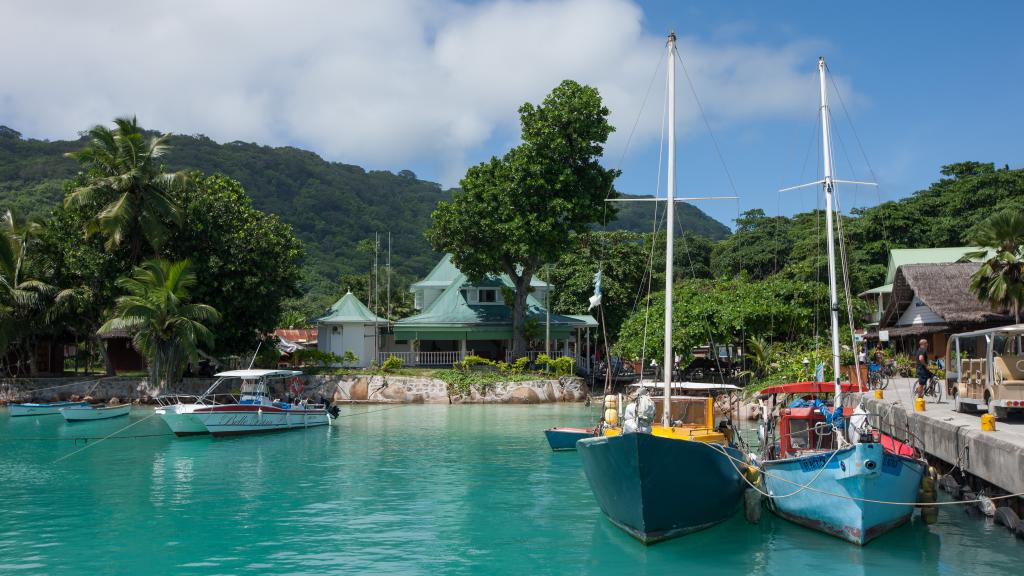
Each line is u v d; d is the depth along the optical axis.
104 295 44.56
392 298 84.88
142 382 44.47
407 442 29.77
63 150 172.75
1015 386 17.81
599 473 15.22
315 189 193.75
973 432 15.94
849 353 32.97
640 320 41.97
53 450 28.09
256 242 45.78
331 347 57.19
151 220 43.16
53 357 54.62
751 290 42.06
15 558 14.06
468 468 23.78
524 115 49.75
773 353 39.25
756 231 84.56
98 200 43.94
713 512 15.84
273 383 46.59
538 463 24.72
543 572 13.18
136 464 24.80
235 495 19.75
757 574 12.91
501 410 42.66
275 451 27.58
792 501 15.93
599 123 49.56
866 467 13.82
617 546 14.75
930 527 15.67
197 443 29.81
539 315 55.47
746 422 33.31
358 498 19.33
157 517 17.28
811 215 81.62
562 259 62.06
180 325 41.41
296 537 15.52
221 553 14.38
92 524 16.62
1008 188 65.62
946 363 24.41
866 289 60.12
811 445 17.45
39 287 44.31
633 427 15.65
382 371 48.81
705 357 52.16
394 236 186.62
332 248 169.88
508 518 17.17
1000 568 12.96
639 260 62.09
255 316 46.56
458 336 53.91
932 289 36.34
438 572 13.21
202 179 48.38
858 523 14.16
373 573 13.16
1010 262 29.83
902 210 65.69
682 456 14.36
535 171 47.88
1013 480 13.69
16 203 106.25
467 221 49.62
